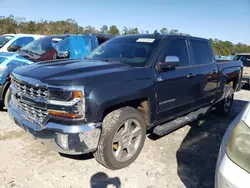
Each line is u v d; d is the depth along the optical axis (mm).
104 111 3203
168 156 3854
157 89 3688
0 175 3109
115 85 3098
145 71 3553
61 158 3605
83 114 2816
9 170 3234
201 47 5035
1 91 5109
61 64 3543
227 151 1957
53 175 3174
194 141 4504
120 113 3223
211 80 5137
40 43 6871
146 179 3193
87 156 3709
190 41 4691
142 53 3898
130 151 3498
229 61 6281
